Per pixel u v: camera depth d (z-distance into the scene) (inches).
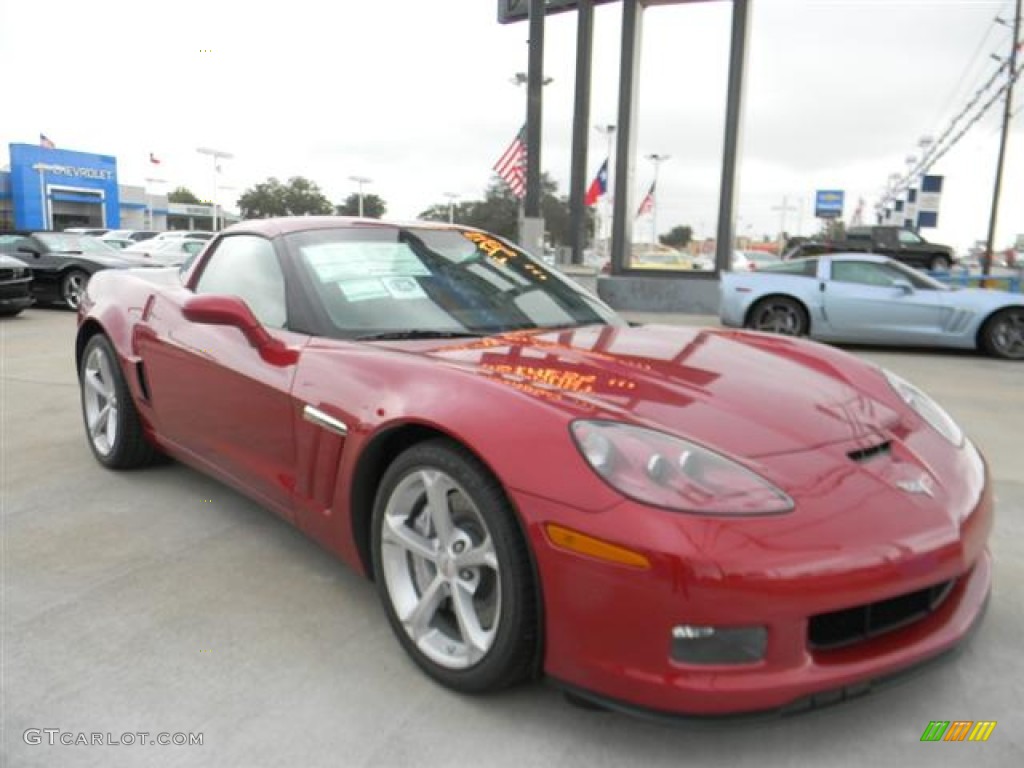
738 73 523.8
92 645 90.4
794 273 398.0
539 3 458.0
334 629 94.6
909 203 1979.6
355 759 72.0
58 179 1712.6
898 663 70.4
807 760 72.7
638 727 76.8
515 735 75.5
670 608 64.3
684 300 557.3
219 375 113.5
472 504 75.9
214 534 122.6
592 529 66.6
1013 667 87.9
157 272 158.2
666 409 77.4
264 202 2714.1
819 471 72.0
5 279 407.8
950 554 71.1
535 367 86.7
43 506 133.5
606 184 1043.9
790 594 64.1
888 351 384.5
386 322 104.4
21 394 220.5
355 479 89.4
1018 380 294.7
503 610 73.7
